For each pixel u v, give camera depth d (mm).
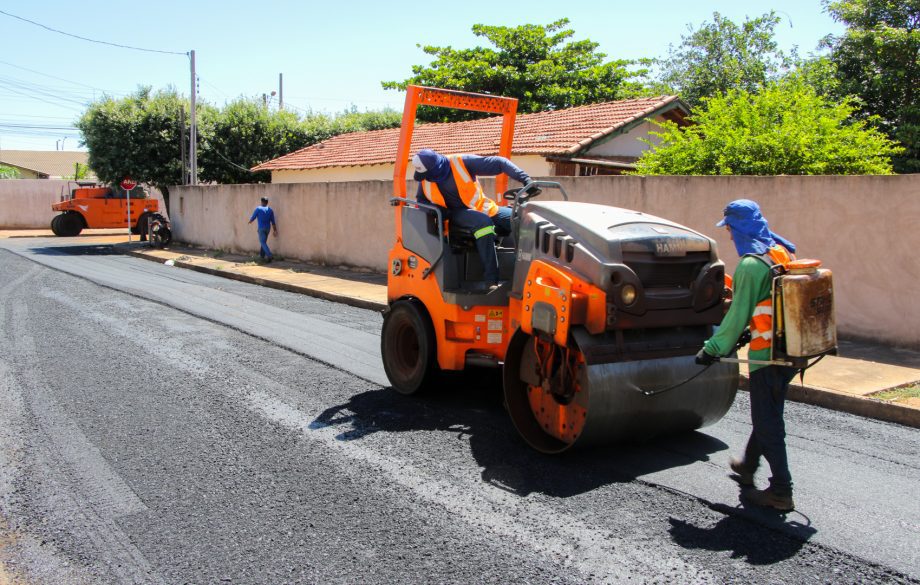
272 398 6453
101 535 3967
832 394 6246
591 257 4625
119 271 16875
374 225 15727
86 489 4547
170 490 4531
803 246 8609
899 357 7531
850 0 17969
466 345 6121
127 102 25750
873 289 8102
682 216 9680
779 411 4137
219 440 5398
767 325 4074
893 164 15766
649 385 4770
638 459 4992
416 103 6633
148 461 4992
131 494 4473
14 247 23812
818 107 11656
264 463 4957
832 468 4836
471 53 29109
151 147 25578
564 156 15609
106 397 6449
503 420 5867
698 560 3654
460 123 21266
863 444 5312
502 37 29219
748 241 4145
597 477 4684
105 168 25406
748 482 4500
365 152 21828
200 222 23078
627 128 16719
